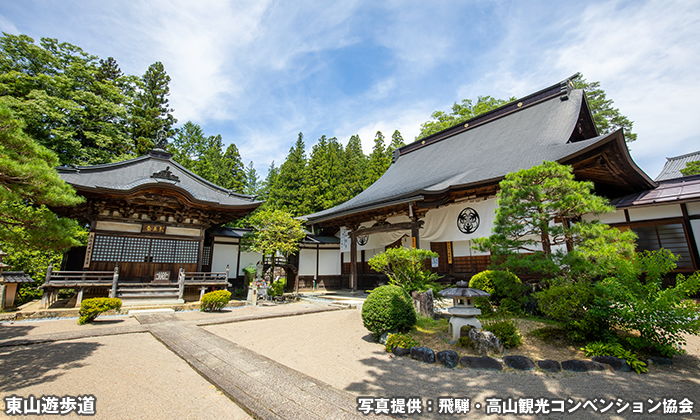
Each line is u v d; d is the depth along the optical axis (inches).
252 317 357.1
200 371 178.9
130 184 476.7
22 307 435.8
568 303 223.0
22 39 694.5
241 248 646.5
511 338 219.0
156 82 1112.8
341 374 185.5
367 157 1497.3
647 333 200.7
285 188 1146.7
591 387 161.9
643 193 412.5
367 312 257.6
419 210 502.6
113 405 138.0
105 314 377.4
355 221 640.4
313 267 730.8
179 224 546.6
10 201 205.3
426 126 1149.1
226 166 1117.7
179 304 450.9
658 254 215.6
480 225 442.9
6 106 198.8
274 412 129.0
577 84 1060.5
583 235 253.1
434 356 205.9
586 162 367.9
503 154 521.3
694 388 159.5
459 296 235.9
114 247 493.0
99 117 809.5
